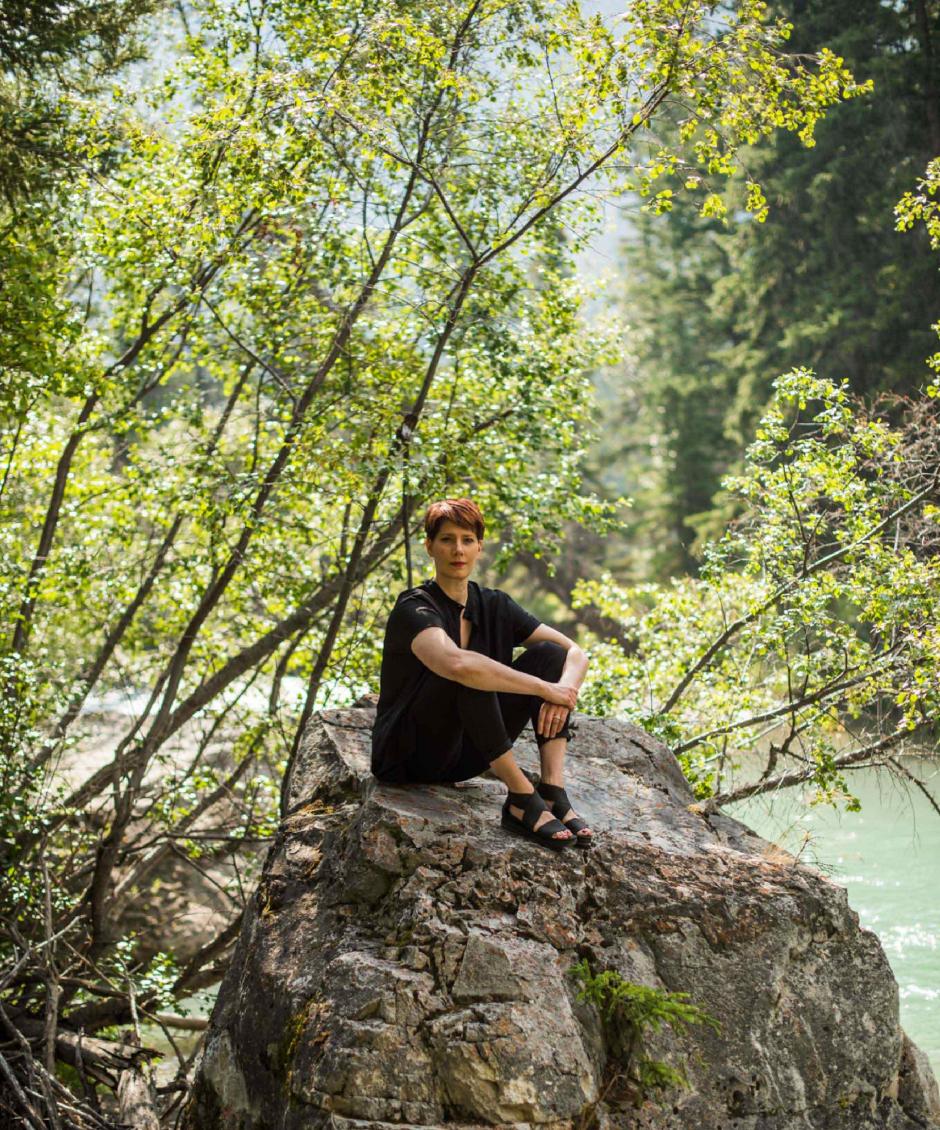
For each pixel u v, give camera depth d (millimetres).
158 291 9570
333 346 8906
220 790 10055
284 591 9977
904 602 7746
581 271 10320
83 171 8836
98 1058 6879
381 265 8703
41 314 8250
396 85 7500
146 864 9641
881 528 8133
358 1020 3729
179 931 10633
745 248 25484
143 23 9852
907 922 9680
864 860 11289
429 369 8375
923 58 21469
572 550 27328
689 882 4336
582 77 6992
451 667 4223
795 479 8312
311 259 9227
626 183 7477
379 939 4070
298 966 4207
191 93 9328
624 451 34000
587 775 5184
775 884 4402
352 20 8266
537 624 4648
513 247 9062
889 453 8219
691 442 29328
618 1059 3967
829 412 8336
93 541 9961
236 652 11062
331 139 7809
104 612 10648
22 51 9141
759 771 9086
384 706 4637
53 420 10461
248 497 8711
